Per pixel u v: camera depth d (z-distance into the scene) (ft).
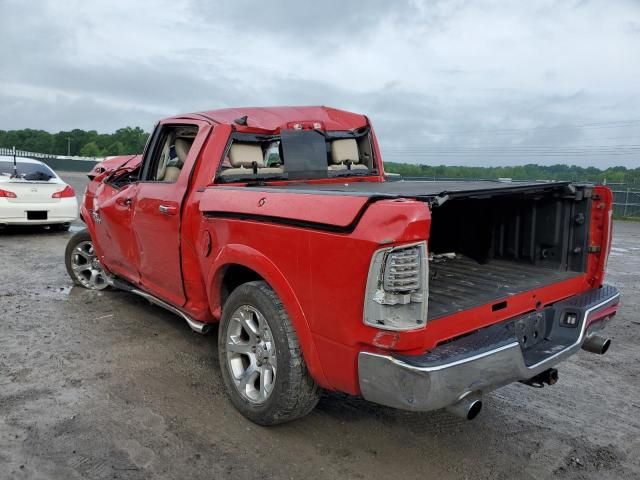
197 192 13.05
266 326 10.92
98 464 9.86
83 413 11.69
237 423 11.51
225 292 12.78
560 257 12.98
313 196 9.70
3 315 18.33
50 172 37.37
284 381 10.37
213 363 14.66
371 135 17.58
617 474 10.29
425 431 11.59
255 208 10.80
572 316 11.56
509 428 11.91
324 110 16.55
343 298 8.88
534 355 10.53
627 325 19.89
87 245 21.33
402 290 8.18
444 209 14.48
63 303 19.90
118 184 17.98
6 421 11.23
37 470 9.59
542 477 10.10
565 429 11.98
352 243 8.61
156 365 14.43
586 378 14.96
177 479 9.53
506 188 10.64
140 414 11.74
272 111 15.35
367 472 10.02
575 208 12.65
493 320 10.22
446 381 8.25
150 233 14.92
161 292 15.38
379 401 8.81
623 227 64.95
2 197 34.22
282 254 10.13
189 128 14.61
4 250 30.60
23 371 13.79
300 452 10.55
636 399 13.67
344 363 9.15
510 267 13.23
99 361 14.60
